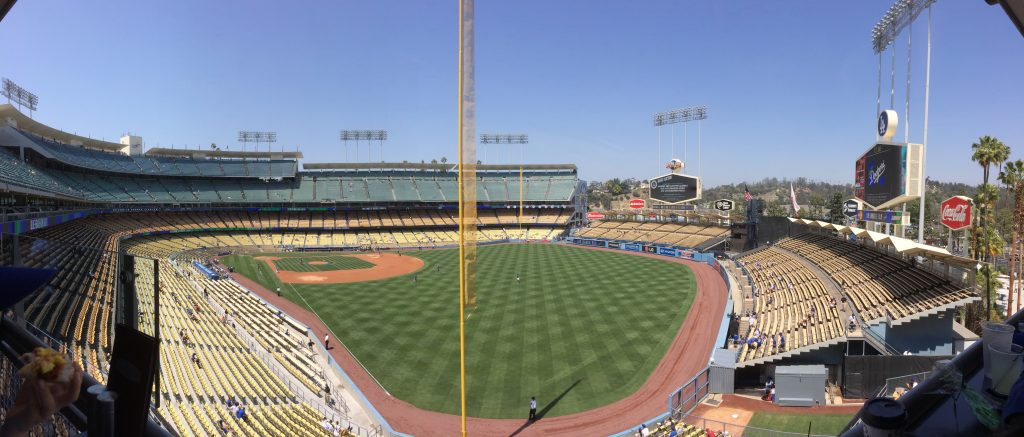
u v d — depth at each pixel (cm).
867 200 4259
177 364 2598
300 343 3322
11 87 6569
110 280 3228
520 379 2784
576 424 2325
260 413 2241
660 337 3403
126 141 9775
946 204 3447
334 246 8581
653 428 2267
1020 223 3675
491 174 11438
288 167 10112
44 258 2617
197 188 9031
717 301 4306
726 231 7700
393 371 2898
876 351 2583
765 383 2759
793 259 4919
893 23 4075
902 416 227
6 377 380
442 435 2247
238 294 4622
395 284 5312
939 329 2580
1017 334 253
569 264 6544
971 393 250
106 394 296
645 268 6144
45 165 6259
